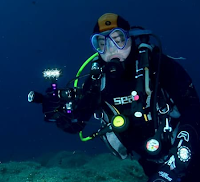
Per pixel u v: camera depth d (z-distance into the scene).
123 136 2.03
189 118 1.60
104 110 2.14
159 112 1.89
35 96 2.01
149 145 1.77
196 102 1.71
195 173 1.73
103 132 2.08
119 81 1.99
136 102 1.89
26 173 4.43
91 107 2.19
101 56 2.11
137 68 1.93
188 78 1.82
